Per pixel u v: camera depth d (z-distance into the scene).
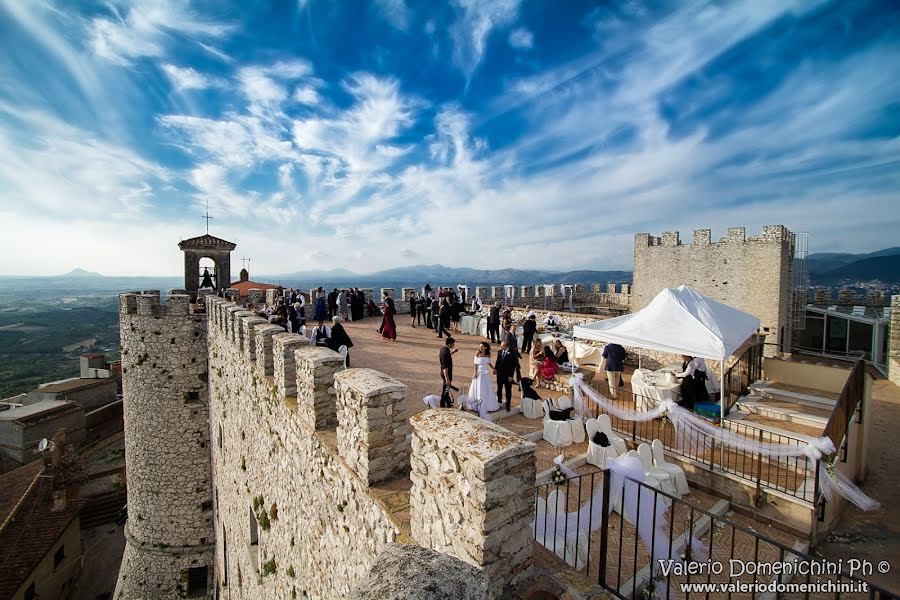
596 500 6.98
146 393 20.27
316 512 6.91
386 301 21.11
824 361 26.22
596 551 6.40
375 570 2.32
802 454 7.59
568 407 10.55
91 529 29.27
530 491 3.79
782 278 29.53
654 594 5.42
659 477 7.75
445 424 4.08
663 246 35.56
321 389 7.01
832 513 8.19
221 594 17.34
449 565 2.30
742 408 11.26
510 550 3.64
